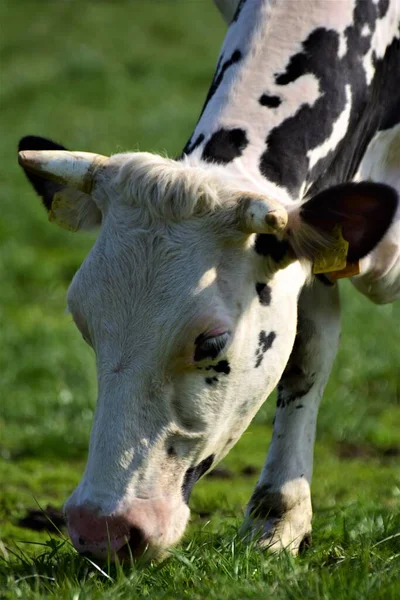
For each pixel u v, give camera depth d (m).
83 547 7.75
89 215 8.70
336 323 10.13
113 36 50.78
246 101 9.16
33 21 53.38
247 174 8.78
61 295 23.17
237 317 8.24
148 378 7.90
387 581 7.55
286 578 7.71
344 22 9.53
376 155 10.16
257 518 9.53
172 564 8.21
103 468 7.81
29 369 17.83
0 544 9.45
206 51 49.34
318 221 8.15
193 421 8.16
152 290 7.95
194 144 9.03
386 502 11.49
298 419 9.91
